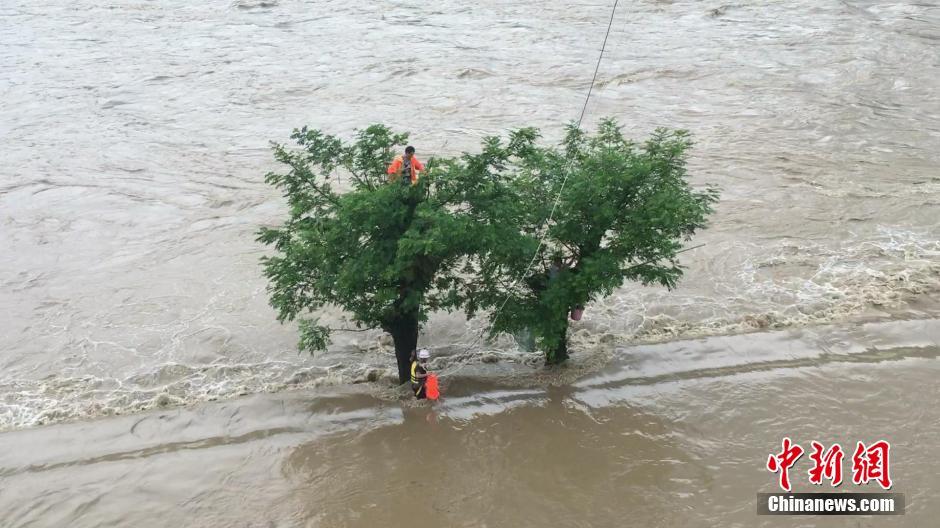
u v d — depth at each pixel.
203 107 32.03
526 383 14.09
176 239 21.00
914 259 18.66
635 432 12.62
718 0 49.22
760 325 15.98
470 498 11.28
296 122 30.20
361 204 11.77
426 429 12.84
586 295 12.99
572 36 42.03
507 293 13.45
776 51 38.25
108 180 25.02
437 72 36.03
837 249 19.41
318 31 44.28
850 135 27.73
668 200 12.53
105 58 39.34
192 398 14.09
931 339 15.00
